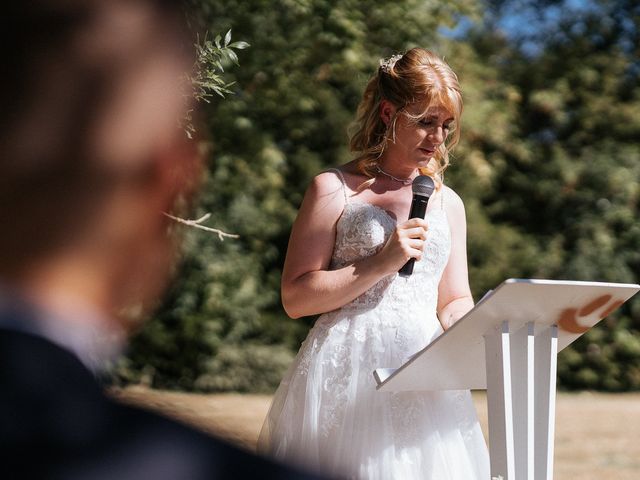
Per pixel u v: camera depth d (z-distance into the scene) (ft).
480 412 36.37
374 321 12.66
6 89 1.88
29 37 1.88
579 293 10.11
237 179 41.22
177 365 43.42
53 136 1.89
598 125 50.52
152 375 43.11
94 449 1.76
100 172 1.93
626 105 50.16
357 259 12.89
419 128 13.01
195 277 42.73
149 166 1.99
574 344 48.60
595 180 49.06
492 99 49.49
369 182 13.21
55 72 1.89
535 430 10.73
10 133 1.88
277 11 29.40
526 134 50.60
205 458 1.82
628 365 48.39
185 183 2.13
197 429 1.88
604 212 48.75
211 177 39.29
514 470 10.49
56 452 1.73
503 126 47.60
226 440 1.89
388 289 12.82
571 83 50.72
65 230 1.92
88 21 1.91
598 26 51.13
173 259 2.21
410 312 12.77
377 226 12.83
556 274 47.93
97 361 1.94
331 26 29.12
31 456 1.72
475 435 12.85
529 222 50.11
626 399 44.68
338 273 12.59
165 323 43.09
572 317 10.64
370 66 30.58
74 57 1.90
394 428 12.26
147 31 1.96
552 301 10.14
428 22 30.53
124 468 1.75
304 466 1.92
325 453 12.31
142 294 2.06
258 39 29.48
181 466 1.79
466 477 12.48
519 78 50.70
